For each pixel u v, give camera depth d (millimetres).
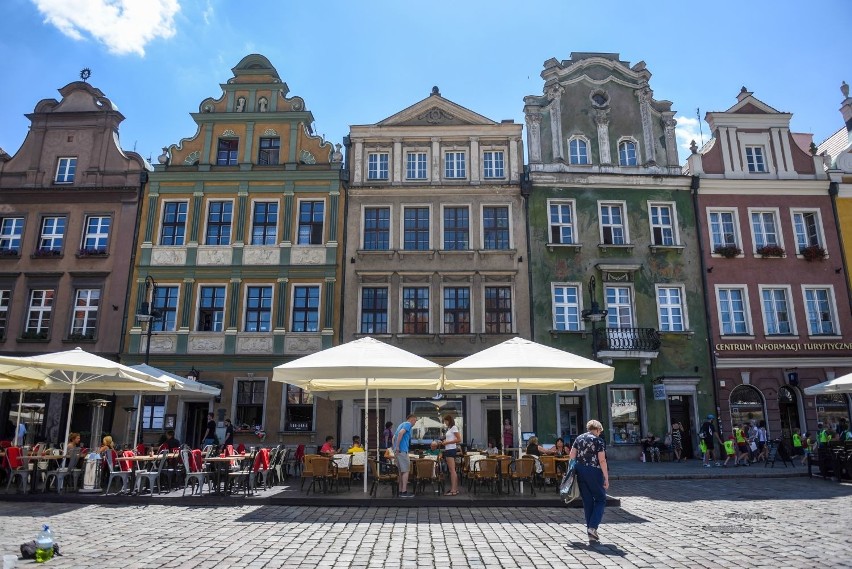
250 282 25812
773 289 27031
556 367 13164
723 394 25484
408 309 25844
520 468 13469
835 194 27984
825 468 17844
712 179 27625
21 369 14781
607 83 29062
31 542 7793
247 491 14438
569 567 7371
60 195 26875
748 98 29094
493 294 26094
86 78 28391
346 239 26328
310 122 28484
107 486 14211
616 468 21328
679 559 7754
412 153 27781
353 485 16375
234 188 26906
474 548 8469
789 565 7379
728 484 16922
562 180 27203
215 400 24547
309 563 7578
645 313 26188
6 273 25984
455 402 24750
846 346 26375
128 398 24578
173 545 8656
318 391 18250
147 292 25656
